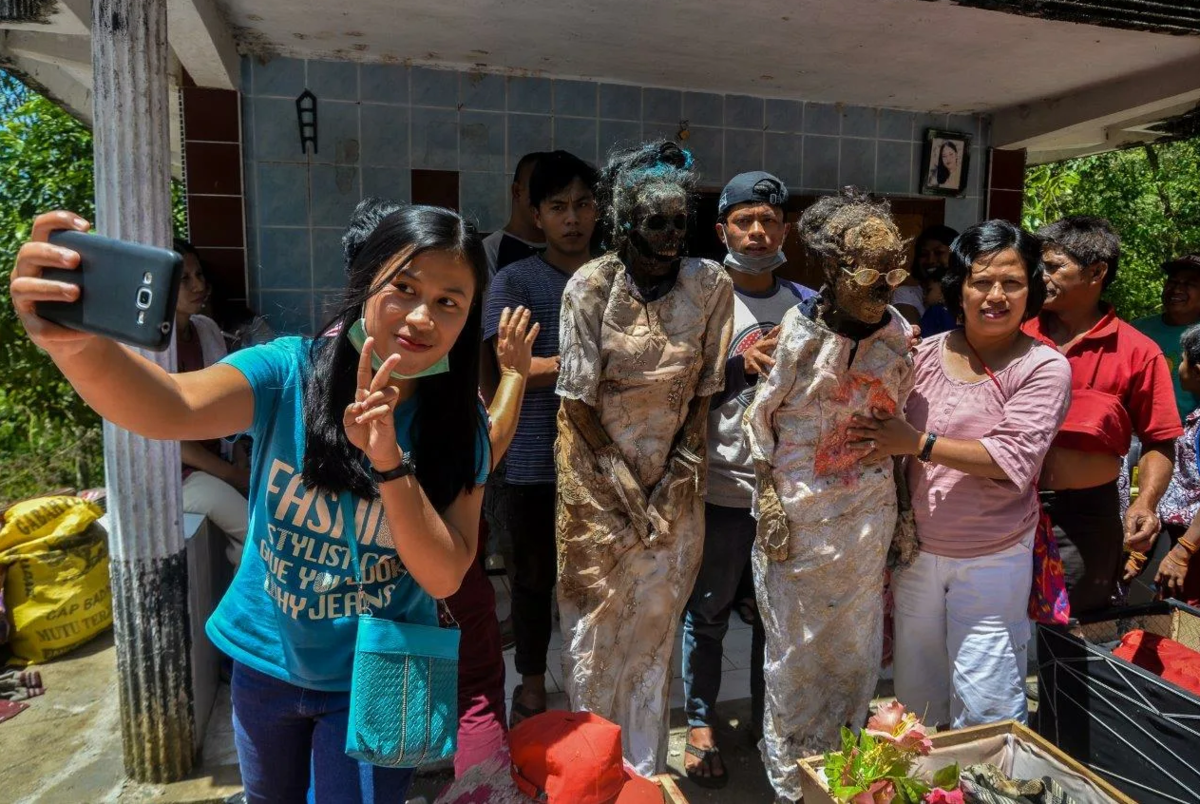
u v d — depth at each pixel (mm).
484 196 4766
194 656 3084
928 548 2693
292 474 1665
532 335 2215
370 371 1430
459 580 1640
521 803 2053
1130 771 2541
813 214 2520
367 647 1667
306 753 1889
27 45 4141
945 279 2713
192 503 3621
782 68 4547
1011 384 2572
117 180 2572
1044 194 9008
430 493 1708
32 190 6969
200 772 3004
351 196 4566
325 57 4422
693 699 3061
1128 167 9367
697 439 2705
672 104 5012
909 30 3877
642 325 2588
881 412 2555
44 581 3916
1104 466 2898
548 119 4816
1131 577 3832
